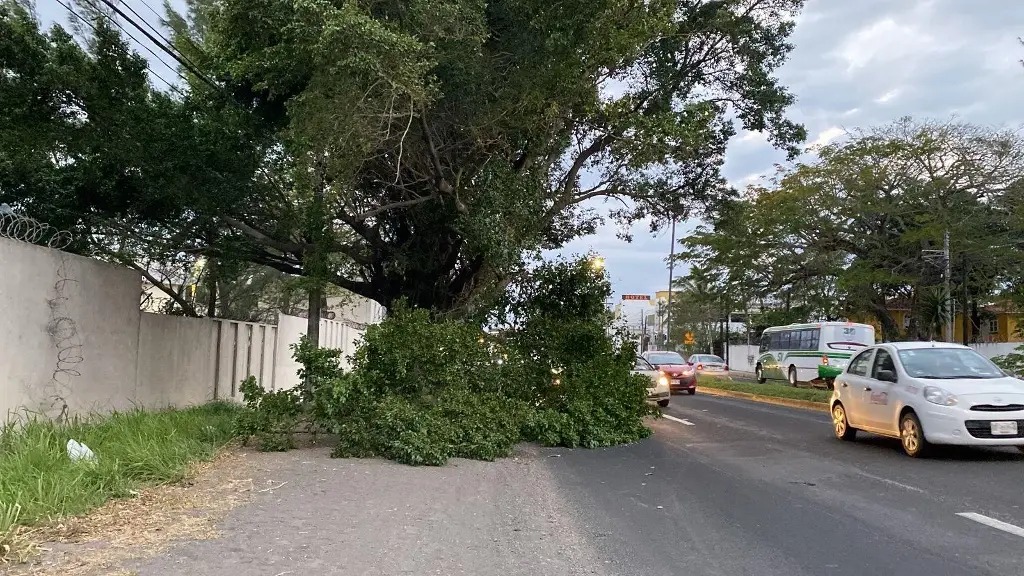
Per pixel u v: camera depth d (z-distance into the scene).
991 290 36.72
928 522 7.14
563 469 10.49
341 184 12.13
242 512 6.91
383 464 10.19
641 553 6.16
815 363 32.59
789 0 18.41
